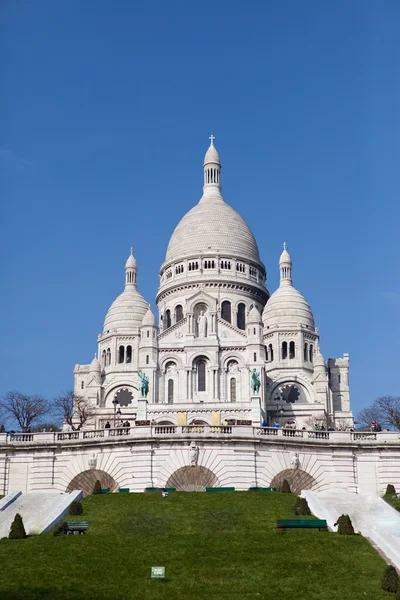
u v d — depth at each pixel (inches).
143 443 3307.1
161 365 7032.5
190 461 3275.1
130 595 2094.0
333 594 2110.0
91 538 2507.4
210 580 2197.3
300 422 6899.6
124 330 7795.3
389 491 3255.4
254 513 2785.4
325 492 3253.0
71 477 3371.1
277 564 2299.5
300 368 7632.9
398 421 6102.4
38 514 2800.2
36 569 2237.9
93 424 6299.2
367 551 2394.2
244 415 6323.8
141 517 2696.9
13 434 3484.3
